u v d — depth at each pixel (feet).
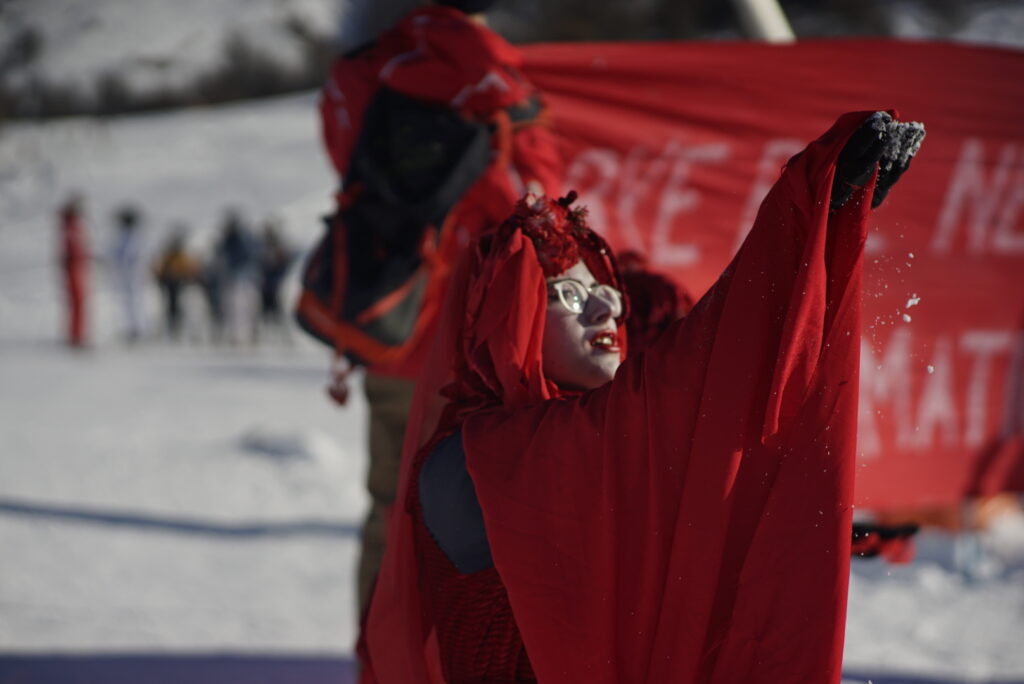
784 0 306.96
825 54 29.07
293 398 96.68
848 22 290.35
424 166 23.58
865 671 31.63
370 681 18.51
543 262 16.63
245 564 45.03
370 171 23.84
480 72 23.86
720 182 28.96
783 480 14.07
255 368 121.39
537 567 15.08
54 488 59.00
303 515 53.72
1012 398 31.35
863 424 31.48
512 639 16.01
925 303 31.27
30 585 41.45
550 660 15.03
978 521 41.34
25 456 67.87
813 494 14.01
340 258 23.81
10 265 215.92
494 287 16.25
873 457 31.55
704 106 28.86
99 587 41.42
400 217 23.63
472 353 16.53
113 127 379.96
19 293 193.06
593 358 16.58
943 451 31.58
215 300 152.46
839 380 14.06
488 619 16.06
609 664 14.90
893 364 31.45
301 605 39.37
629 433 14.76
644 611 14.73
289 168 279.49
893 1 297.53
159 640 35.14
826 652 13.87
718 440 14.10
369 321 23.58
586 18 334.03
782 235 14.11
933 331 31.37
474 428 15.94
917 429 31.53
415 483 16.84
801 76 29.01
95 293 188.65
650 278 19.35
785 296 14.14
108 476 61.93
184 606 39.11
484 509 15.40
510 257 16.24
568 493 15.01
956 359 31.50
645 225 28.96
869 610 37.42
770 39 30.96
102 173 299.99
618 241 28.96
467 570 16.25
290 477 61.52
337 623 37.24
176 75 545.03
